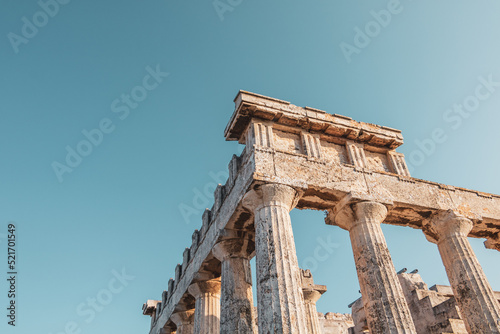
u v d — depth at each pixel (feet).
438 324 95.14
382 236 53.36
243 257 60.70
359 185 56.59
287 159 54.39
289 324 41.22
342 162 60.64
